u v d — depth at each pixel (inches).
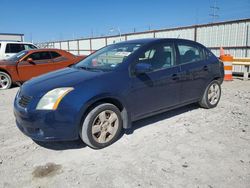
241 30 513.3
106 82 141.8
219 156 131.6
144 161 127.7
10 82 349.4
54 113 127.6
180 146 143.9
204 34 584.1
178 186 106.6
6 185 109.7
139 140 153.1
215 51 567.2
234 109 218.7
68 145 148.1
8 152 140.5
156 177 113.5
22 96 140.3
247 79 428.8
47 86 137.3
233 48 532.4
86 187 107.4
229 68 411.2
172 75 174.9
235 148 140.7
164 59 175.0
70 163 127.6
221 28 549.0
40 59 364.2
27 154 137.9
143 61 161.9
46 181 112.3
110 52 178.1
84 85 135.6
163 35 677.3
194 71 193.3
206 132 164.6
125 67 152.6
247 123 181.6
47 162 129.0
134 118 157.9
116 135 149.0
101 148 142.9
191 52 198.2
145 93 159.5
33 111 129.2
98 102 141.1
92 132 137.4
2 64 345.1
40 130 131.8
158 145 145.8
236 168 119.7
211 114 203.2
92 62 177.0
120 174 116.5
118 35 864.3
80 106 130.4
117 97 144.4
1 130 175.0
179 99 185.9
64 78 145.7
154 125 177.9
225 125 177.6
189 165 123.1
